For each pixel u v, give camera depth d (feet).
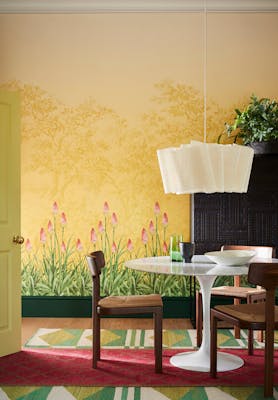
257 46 16.58
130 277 16.58
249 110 15.15
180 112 16.58
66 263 16.65
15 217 12.66
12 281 12.53
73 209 16.69
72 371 11.07
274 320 9.78
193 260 12.25
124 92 16.63
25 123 16.67
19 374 10.87
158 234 16.61
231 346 13.15
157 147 16.61
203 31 16.58
